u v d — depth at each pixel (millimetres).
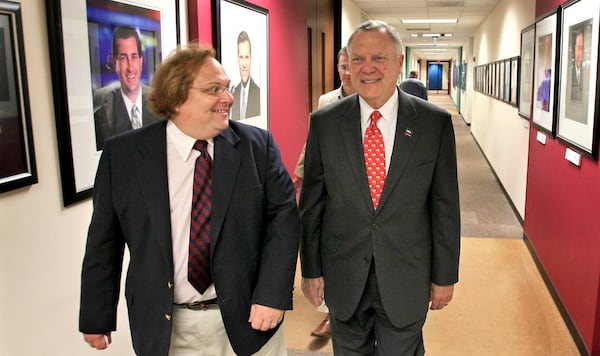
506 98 6488
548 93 3607
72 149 1690
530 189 4320
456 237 1685
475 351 2713
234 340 1406
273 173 1453
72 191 1694
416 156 1603
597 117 2438
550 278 3432
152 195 1337
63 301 1721
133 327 1416
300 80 4543
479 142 10586
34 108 1546
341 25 7082
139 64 2055
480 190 6750
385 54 1565
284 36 4023
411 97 1675
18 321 1518
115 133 1921
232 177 1366
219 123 1327
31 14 1525
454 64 25984
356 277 1688
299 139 4586
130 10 1982
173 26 2326
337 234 1700
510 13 6633
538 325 3006
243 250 1395
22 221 1516
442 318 3088
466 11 9062
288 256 1431
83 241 1819
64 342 1737
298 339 2828
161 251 1343
